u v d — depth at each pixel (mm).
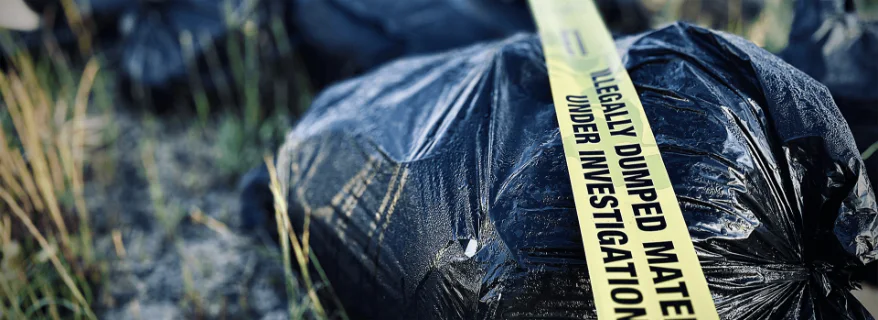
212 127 2564
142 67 2408
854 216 1048
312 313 1623
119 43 2701
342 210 1269
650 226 978
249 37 2291
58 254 1709
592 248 971
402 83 1461
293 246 1451
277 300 1768
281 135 2316
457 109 1239
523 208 1034
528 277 1007
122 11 2609
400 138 1257
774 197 1041
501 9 2328
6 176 1677
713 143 1044
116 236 1804
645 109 1121
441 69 1421
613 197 1008
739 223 993
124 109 2604
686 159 1037
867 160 1349
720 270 992
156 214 2113
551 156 1075
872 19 1450
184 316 1706
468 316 1064
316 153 1378
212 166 2377
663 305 922
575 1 1533
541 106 1185
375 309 1246
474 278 1050
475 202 1080
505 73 1263
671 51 1204
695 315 911
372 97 1446
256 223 1948
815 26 1429
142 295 1773
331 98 1568
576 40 1356
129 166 2344
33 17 2176
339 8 2330
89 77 2314
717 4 2531
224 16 2375
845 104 1342
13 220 1725
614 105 1136
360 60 2252
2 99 2076
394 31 2250
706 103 1093
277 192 1310
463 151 1147
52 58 2516
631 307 925
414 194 1153
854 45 1369
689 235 969
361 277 1243
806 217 1089
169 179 2293
